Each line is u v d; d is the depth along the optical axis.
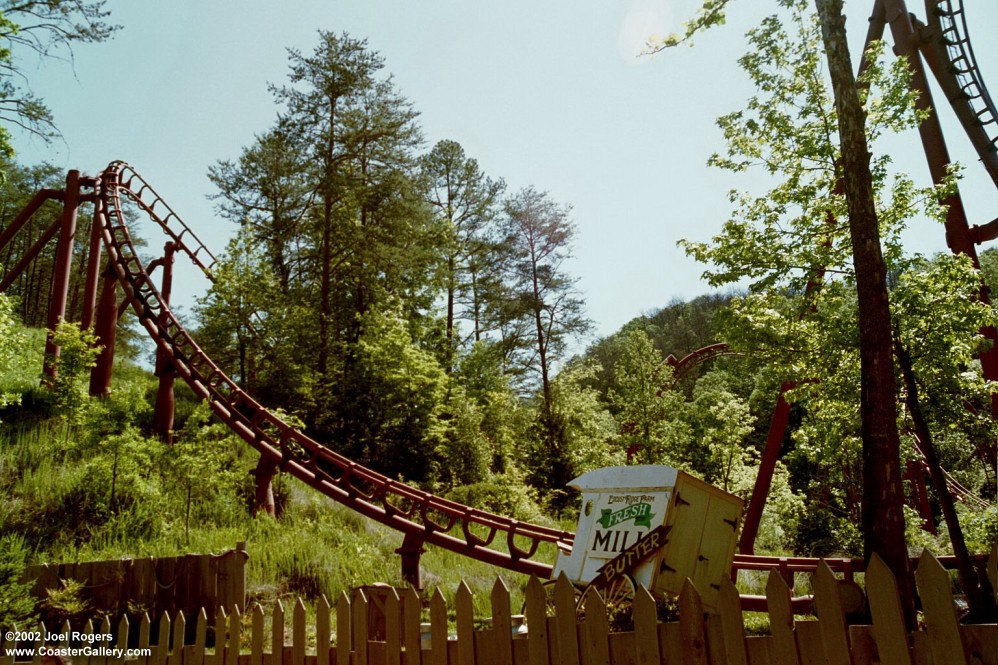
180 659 5.69
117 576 9.05
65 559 12.58
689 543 7.36
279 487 18.47
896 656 3.22
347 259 33.97
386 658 4.67
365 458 28.28
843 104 7.93
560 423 37.06
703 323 76.69
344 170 33.22
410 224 34.47
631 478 7.92
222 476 15.70
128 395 15.88
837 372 10.75
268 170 36.66
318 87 32.50
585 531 8.18
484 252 44.62
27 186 50.47
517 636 4.25
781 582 3.56
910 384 9.16
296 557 13.55
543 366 38.69
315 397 29.08
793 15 11.89
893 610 3.27
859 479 23.23
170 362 20.50
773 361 11.78
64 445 15.66
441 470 29.41
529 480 34.75
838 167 11.19
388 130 32.97
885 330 7.31
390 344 30.70
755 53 12.07
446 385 33.88
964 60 17.42
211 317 27.75
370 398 29.97
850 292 11.65
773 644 3.52
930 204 11.03
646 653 3.79
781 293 11.88
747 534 16.34
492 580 15.05
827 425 11.55
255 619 5.43
